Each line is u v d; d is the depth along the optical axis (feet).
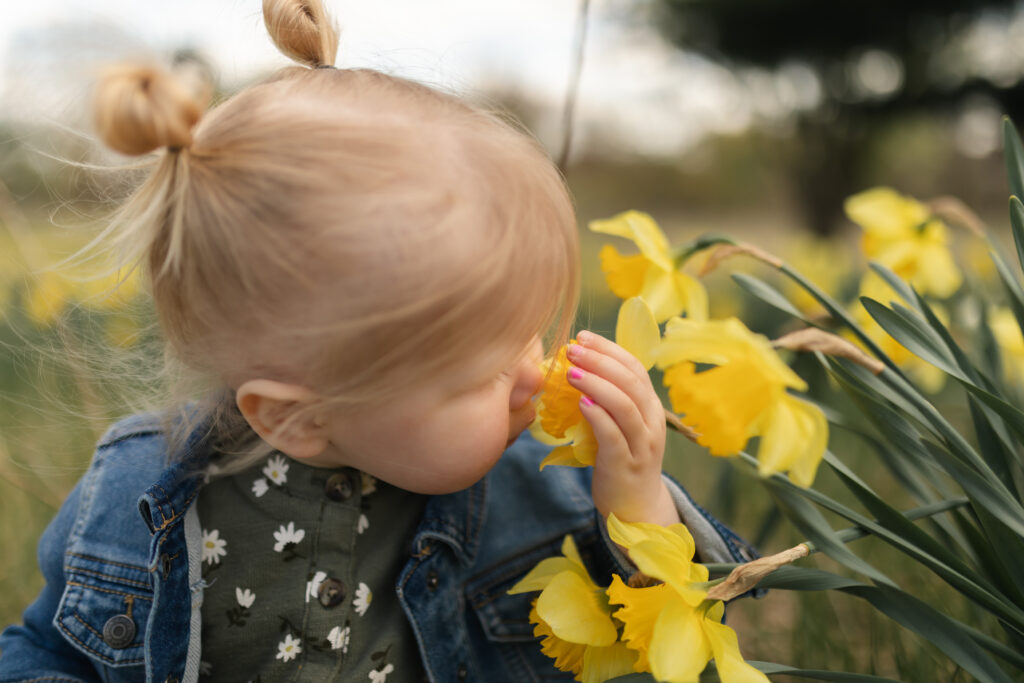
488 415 1.56
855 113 14.51
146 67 1.45
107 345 2.02
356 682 1.75
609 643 1.59
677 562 1.50
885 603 1.58
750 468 1.86
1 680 1.77
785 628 2.43
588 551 1.93
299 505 1.76
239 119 1.56
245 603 1.74
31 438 2.89
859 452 3.33
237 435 1.74
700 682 1.52
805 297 3.73
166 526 1.70
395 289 1.44
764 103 14.92
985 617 2.09
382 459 1.58
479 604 1.89
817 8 13.07
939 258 2.26
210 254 1.51
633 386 1.62
